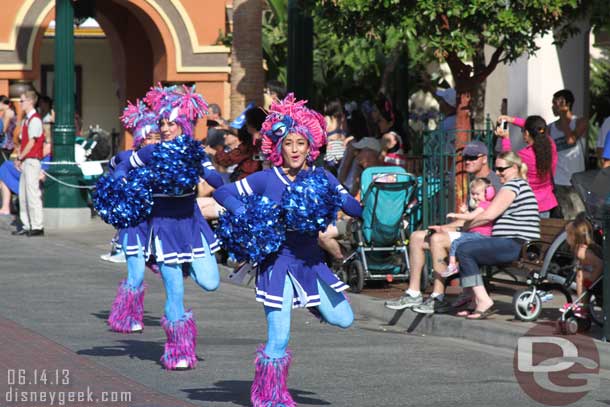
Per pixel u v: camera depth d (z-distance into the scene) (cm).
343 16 1905
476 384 1291
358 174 2144
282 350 1119
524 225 1625
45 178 3053
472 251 1598
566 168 2105
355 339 1588
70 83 3039
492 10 1806
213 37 3762
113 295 1934
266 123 1134
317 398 1213
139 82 4225
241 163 1994
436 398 1220
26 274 2173
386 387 1271
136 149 1502
